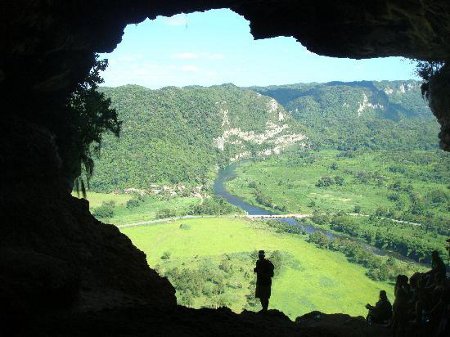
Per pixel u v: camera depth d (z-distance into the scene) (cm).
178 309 1342
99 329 1005
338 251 13238
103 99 2994
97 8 2200
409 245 13038
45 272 1155
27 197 1706
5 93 2072
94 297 1378
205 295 9438
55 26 1941
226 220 15938
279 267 11100
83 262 1625
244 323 1327
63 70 2302
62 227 1708
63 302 1184
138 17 2514
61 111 2639
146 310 1247
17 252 1275
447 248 2138
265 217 17712
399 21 2344
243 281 10219
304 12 2511
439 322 1417
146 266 1903
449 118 2806
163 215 16425
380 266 11575
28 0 1639
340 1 2355
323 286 10425
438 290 1480
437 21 2189
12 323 963
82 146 2888
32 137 1928
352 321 1833
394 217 17962
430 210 18725
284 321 1562
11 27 1688
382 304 1797
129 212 17162
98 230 1906
